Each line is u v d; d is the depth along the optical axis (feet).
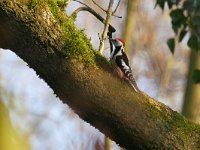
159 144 15.24
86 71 14.84
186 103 38.32
